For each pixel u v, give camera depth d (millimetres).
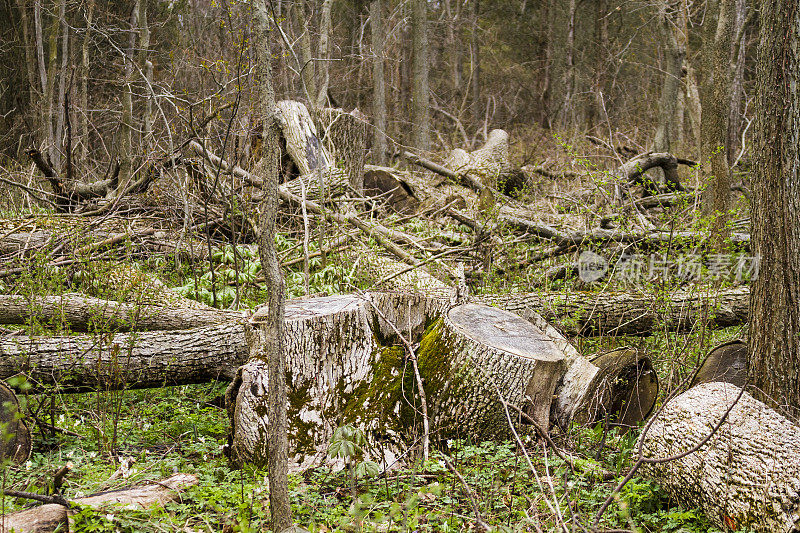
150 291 6148
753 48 19672
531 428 4406
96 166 13891
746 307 6133
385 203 10922
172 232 8305
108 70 17625
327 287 7262
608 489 3830
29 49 18500
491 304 6285
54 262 6844
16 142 17969
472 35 29844
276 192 2926
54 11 16516
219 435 4812
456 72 30047
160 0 15836
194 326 5984
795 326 4359
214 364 5113
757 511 3297
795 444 3408
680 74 18516
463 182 12250
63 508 3062
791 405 4371
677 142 17891
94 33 17312
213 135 9336
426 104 19250
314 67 13492
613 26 31219
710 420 3742
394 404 4398
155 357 4969
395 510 2979
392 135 22062
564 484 3586
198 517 3387
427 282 7055
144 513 3260
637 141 19828
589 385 4621
